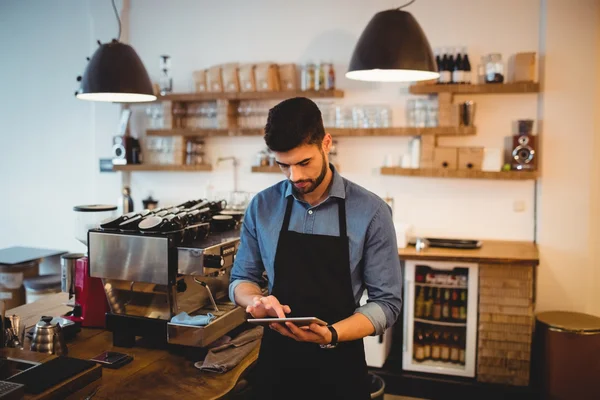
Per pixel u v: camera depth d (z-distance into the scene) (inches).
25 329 103.1
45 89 242.2
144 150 228.8
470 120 183.5
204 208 112.1
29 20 242.2
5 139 251.6
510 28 185.3
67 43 236.7
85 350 97.7
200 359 94.2
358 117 195.3
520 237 188.9
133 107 229.0
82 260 108.8
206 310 102.3
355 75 143.1
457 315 175.9
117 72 139.1
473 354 169.5
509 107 186.9
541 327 164.6
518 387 166.1
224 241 101.2
